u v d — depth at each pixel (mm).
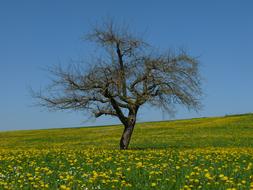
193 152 25797
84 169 18469
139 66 34344
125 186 14062
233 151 26500
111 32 34500
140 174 16656
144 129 66312
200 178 15477
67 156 23688
